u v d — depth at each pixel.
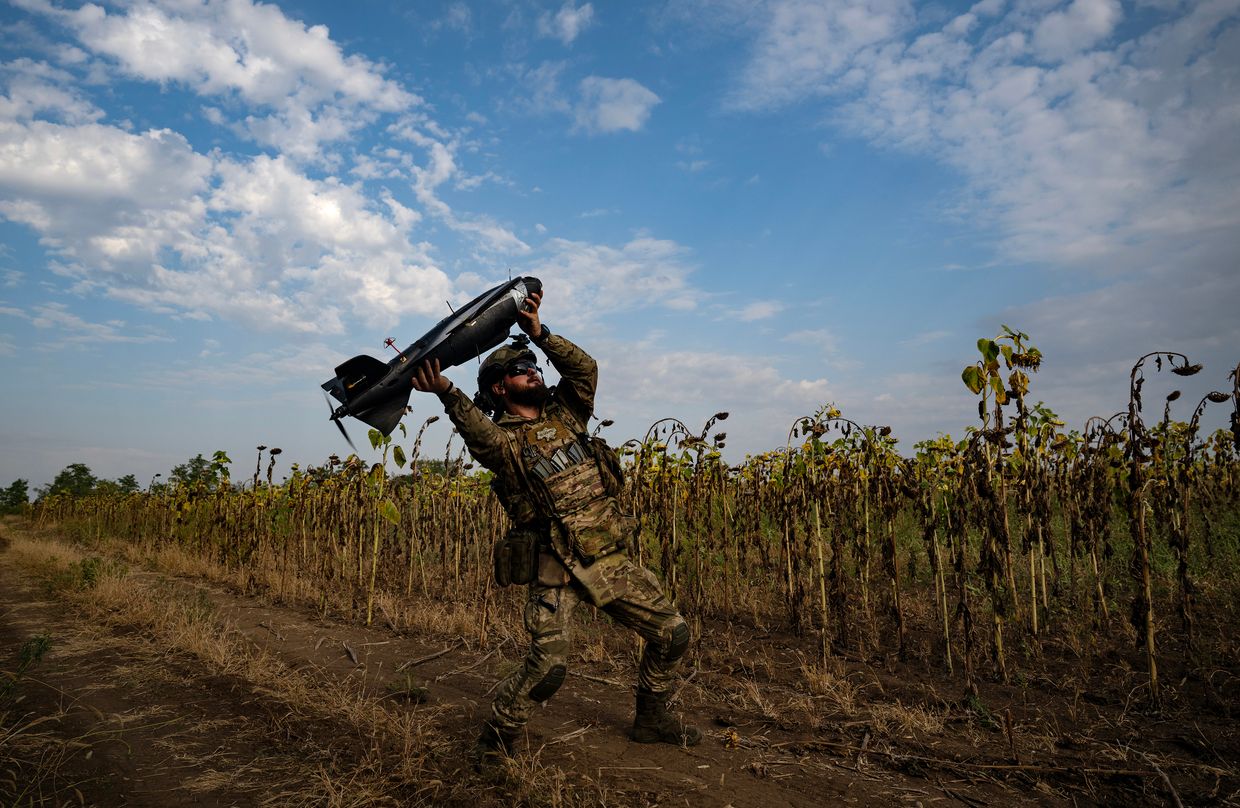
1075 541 6.17
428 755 3.24
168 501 16.27
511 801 2.80
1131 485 4.15
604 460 3.31
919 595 7.38
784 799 2.89
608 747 3.48
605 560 3.22
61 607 7.71
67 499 33.06
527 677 3.06
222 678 4.68
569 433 3.32
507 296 3.07
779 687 4.68
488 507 8.34
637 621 3.32
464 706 4.16
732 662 5.36
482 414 3.09
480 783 2.97
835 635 6.16
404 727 3.60
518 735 3.13
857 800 2.90
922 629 6.23
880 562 7.82
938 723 3.85
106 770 3.11
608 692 4.56
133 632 6.19
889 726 3.88
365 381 2.87
